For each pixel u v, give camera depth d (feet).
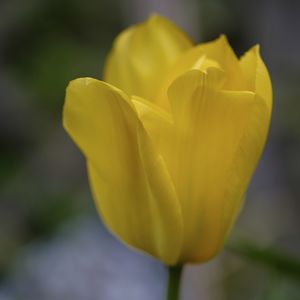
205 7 3.34
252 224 2.60
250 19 3.68
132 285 2.17
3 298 2.21
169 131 0.90
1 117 3.54
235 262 2.21
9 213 3.18
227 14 3.43
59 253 2.25
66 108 0.90
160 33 1.02
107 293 2.17
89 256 2.21
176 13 2.75
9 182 3.33
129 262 2.22
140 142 0.88
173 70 0.93
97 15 3.68
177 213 0.90
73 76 3.35
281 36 3.66
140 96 1.01
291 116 3.26
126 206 0.93
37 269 2.24
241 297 2.18
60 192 3.25
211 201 0.92
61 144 3.61
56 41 3.52
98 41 3.66
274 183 3.26
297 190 3.19
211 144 0.90
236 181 0.89
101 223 2.51
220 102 0.88
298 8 3.66
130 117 0.89
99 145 0.91
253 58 0.90
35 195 3.24
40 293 2.21
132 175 0.91
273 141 3.28
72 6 3.63
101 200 0.95
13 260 2.90
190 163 0.91
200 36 2.80
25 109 3.55
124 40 1.01
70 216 3.03
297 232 2.98
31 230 3.12
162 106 0.92
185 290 2.20
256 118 0.87
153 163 0.88
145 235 0.93
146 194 0.91
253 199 3.00
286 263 1.15
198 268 2.19
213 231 0.93
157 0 2.75
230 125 0.90
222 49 0.92
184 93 0.88
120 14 3.67
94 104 0.89
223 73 0.87
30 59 3.54
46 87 3.40
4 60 3.61
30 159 3.56
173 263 0.94
